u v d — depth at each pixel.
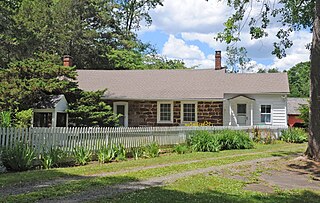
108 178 10.00
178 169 11.97
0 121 15.15
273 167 13.19
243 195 8.33
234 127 22.92
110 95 28.72
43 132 12.34
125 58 45.41
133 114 28.80
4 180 9.37
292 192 9.00
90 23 45.19
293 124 43.84
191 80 30.53
